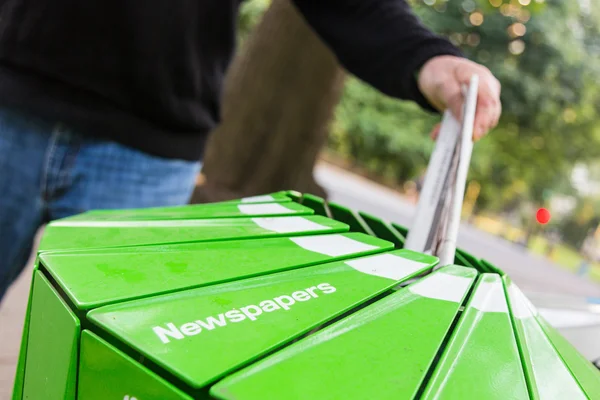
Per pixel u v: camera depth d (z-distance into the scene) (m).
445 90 0.74
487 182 14.22
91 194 0.97
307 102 3.27
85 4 0.88
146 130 0.98
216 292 0.39
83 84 0.91
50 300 0.38
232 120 3.24
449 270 0.50
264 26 3.33
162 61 0.96
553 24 9.63
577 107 10.64
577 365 0.43
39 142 0.92
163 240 0.47
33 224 0.98
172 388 0.29
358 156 12.12
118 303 0.35
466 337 0.39
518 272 4.84
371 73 0.91
